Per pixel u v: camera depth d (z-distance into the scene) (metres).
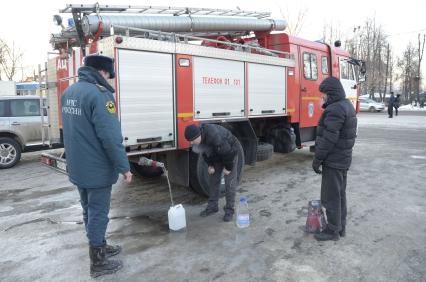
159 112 4.92
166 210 5.37
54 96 6.02
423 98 52.25
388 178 7.00
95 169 3.29
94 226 3.41
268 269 3.48
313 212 4.29
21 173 8.38
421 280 3.23
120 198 6.00
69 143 3.33
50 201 6.06
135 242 4.21
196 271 3.49
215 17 6.81
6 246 4.24
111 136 3.21
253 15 7.51
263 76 6.79
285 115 7.46
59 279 3.43
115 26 4.44
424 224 4.56
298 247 3.96
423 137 13.69
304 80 8.05
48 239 4.41
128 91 4.52
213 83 5.71
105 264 3.51
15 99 9.12
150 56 4.76
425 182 6.66
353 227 4.49
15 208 5.72
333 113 3.81
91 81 3.29
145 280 3.36
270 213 5.07
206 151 4.72
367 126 18.61
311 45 8.29
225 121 5.97
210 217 5.00
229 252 3.88
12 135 9.14
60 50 5.92
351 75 10.04
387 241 4.06
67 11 5.20
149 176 7.25
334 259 3.65
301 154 9.79
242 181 6.93
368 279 3.26
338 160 3.92
